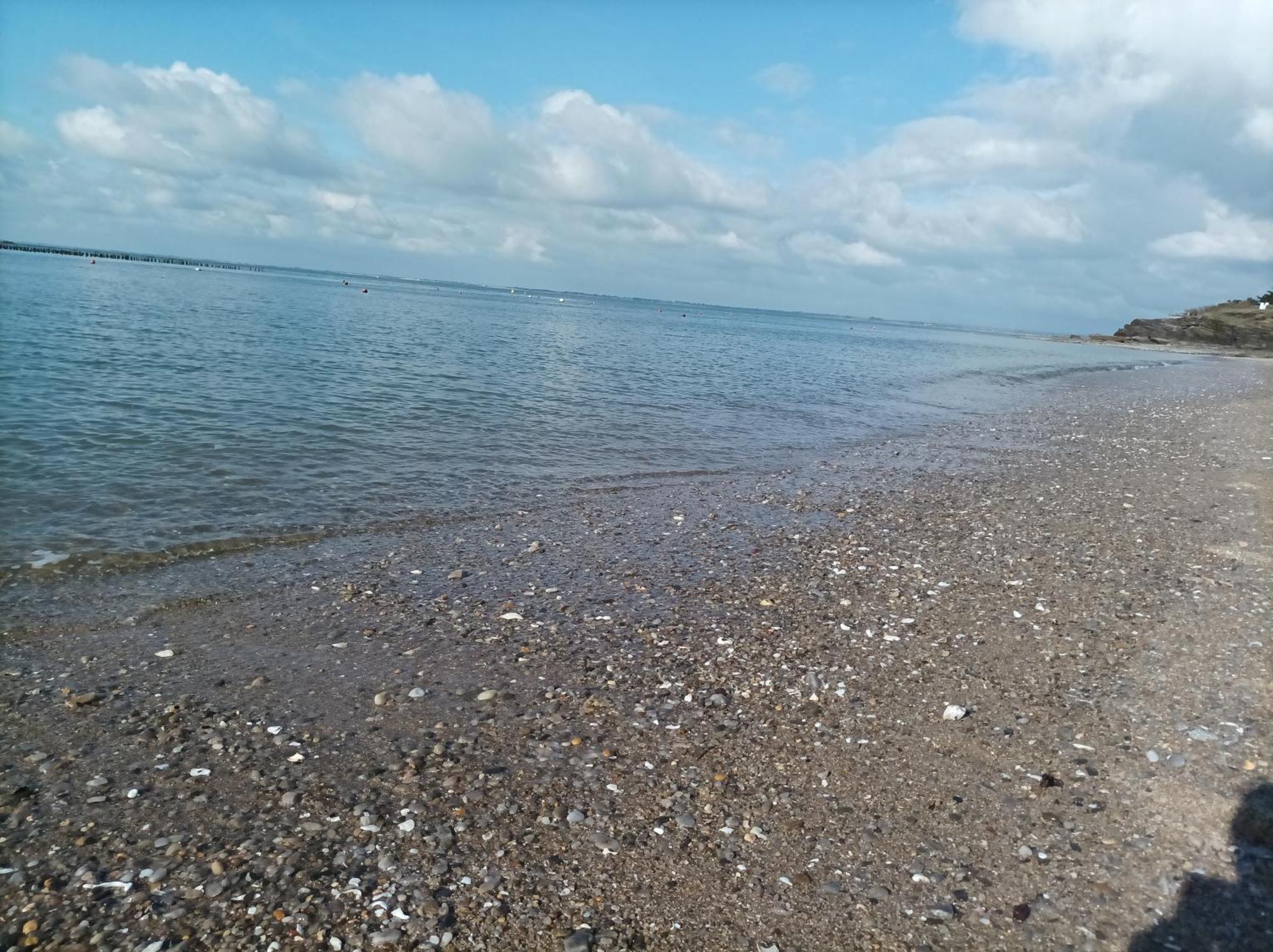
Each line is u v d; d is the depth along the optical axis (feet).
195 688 22.27
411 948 13.39
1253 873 15.15
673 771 18.84
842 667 24.59
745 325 497.05
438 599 29.71
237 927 13.61
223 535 35.65
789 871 15.46
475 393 83.82
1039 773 18.78
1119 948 13.55
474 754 19.34
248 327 141.18
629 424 72.79
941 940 13.76
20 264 322.75
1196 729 20.53
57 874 14.67
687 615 28.68
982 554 36.63
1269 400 114.52
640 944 13.64
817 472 56.03
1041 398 114.52
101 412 57.47
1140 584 32.37
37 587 28.86
